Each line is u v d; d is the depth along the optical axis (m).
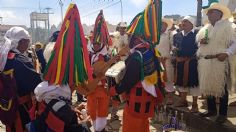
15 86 3.73
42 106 3.26
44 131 3.22
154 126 6.94
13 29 3.94
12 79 3.73
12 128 3.92
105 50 6.37
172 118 6.52
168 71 7.65
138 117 4.23
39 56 7.42
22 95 3.83
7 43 3.83
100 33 6.34
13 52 3.87
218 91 5.74
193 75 6.84
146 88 4.16
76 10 3.37
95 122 6.01
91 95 5.89
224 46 5.65
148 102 4.25
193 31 6.98
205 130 6.35
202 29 6.01
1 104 3.74
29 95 3.86
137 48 4.19
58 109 3.17
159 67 4.34
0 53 3.80
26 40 3.97
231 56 5.75
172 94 7.78
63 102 3.22
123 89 4.15
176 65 7.21
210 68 5.74
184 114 7.01
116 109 7.57
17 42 3.89
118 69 4.85
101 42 6.32
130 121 4.27
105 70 4.86
